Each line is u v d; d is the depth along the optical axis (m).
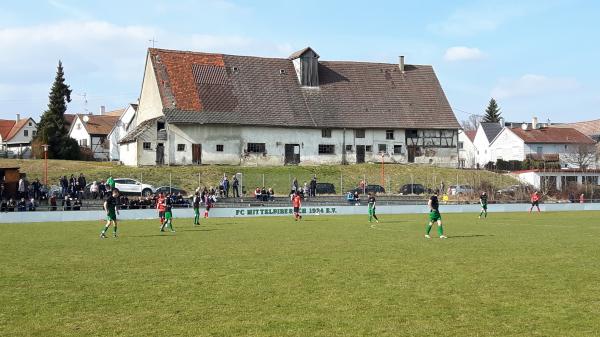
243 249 24.17
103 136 107.38
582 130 127.00
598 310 13.05
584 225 38.22
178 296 14.59
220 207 51.22
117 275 17.67
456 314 12.75
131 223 41.25
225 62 81.44
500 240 27.75
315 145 79.00
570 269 18.53
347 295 14.62
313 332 11.40
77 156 88.00
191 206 51.38
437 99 87.25
